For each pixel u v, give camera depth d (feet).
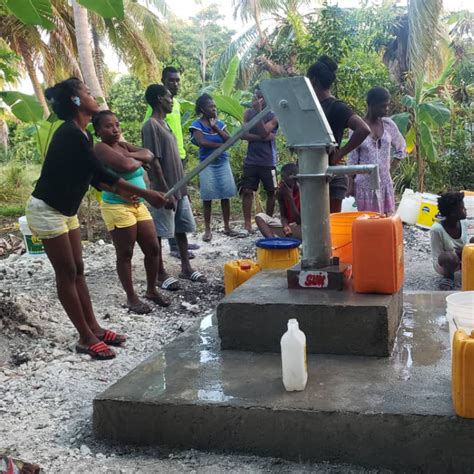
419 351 10.79
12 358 13.28
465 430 8.27
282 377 10.00
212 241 25.67
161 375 10.42
